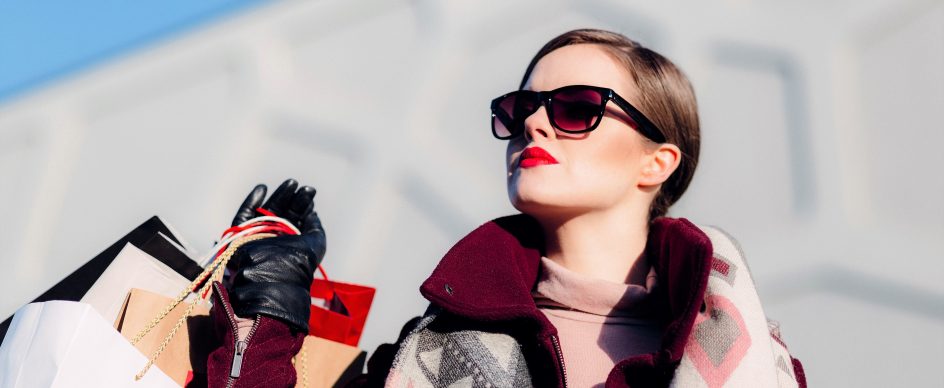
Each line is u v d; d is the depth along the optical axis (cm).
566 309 116
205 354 115
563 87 117
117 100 296
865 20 226
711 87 236
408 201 251
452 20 266
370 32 278
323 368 126
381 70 271
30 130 302
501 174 246
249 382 106
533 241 125
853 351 201
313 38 284
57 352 96
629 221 119
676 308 107
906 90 219
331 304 140
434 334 111
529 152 116
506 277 112
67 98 302
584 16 257
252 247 119
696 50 239
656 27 245
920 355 196
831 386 200
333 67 278
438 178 248
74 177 292
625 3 251
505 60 260
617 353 110
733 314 101
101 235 281
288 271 118
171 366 110
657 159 122
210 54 291
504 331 109
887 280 203
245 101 280
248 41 287
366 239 249
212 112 285
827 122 220
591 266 118
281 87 279
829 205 213
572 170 114
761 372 97
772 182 222
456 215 244
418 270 242
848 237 209
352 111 266
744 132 229
